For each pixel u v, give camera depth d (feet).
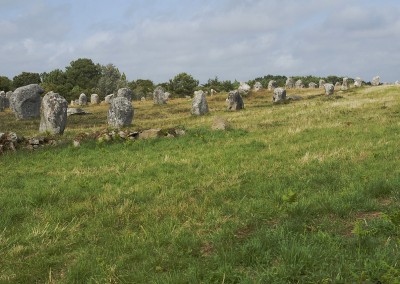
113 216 26.48
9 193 33.45
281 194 28.30
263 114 96.63
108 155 50.57
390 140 49.14
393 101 101.35
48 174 41.42
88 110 151.94
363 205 24.72
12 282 18.61
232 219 24.68
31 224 26.07
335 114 83.82
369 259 16.69
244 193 30.27
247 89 191.31
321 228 21.66
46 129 78.23
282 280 15.99
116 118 92.73
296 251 17.78
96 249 21.63
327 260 17.44
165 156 46.96
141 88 277.85
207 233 22.85
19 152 54.19
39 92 117.29
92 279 18.24
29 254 21.83
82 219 26.78
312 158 40.96
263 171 37.14
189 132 64.23
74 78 362.74
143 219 25.76
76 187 34.78
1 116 124.57
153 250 20.83
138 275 18.12
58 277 19.24
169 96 208.74
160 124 94.48
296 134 59.62
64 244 22.70
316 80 344.28
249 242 19.84
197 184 33.91
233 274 17.07
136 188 33.42
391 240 18.98
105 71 277.64
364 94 138.41
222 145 53.62
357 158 39.42
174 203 28.71
